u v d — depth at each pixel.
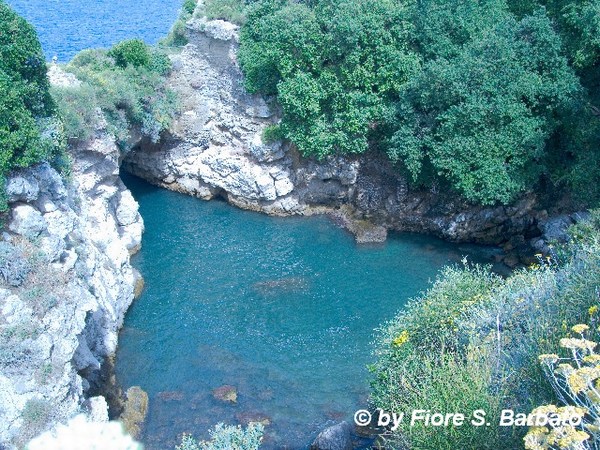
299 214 47.44
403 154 40.34
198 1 52.78
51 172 27.36
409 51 41.56
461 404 17.56
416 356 22.19
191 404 28.48
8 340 21.95
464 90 37.75
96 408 24.53
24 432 20.50
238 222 46.94
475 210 42.19
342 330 33.94
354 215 45.97
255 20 45.81
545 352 17.86
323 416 27.48
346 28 39.81
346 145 42.72
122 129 41.75
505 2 43.47
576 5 38.69
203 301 37.06
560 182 41.09
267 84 45.75
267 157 46.25
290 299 37.00
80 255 29.11
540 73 39.75
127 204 41.81
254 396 28.97
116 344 32.22
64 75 40.50
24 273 23.75
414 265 40.25
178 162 50.78
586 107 38.72
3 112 24.28
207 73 49.03
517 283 24.42
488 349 19.41
